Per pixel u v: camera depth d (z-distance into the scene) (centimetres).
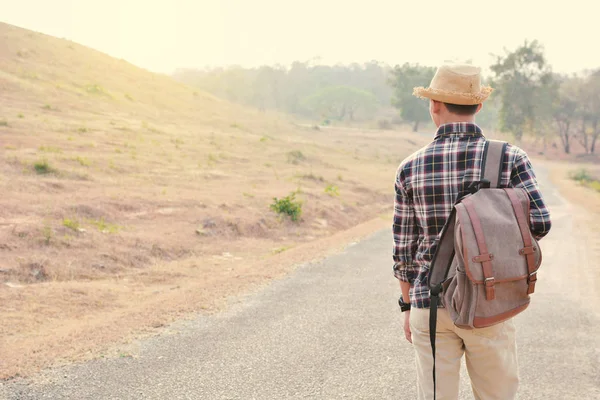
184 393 381
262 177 2506
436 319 209
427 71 11781
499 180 206
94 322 603
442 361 215
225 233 1451
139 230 1320
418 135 9294
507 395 216
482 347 207
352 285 774
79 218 1295
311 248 1148
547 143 11456
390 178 3406
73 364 437
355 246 1185
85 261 1022
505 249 192
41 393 376
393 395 380
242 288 747
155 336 520
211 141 3453
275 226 1638
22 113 2909
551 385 396
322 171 3066
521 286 194
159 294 840
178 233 1355
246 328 550
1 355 464
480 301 192
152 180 2000
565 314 597
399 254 227
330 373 423
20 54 4822
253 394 381
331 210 1980
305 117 15688
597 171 7538
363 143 6694
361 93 14862
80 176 1808
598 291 715
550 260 973
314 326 559
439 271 208
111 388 388
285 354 469
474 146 210
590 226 1574
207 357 459
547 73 9244
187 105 5525
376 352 475
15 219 1177
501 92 9406
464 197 202
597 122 10475
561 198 2972
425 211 215
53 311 716
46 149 2139
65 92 3984
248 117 6291
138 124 3519
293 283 785
